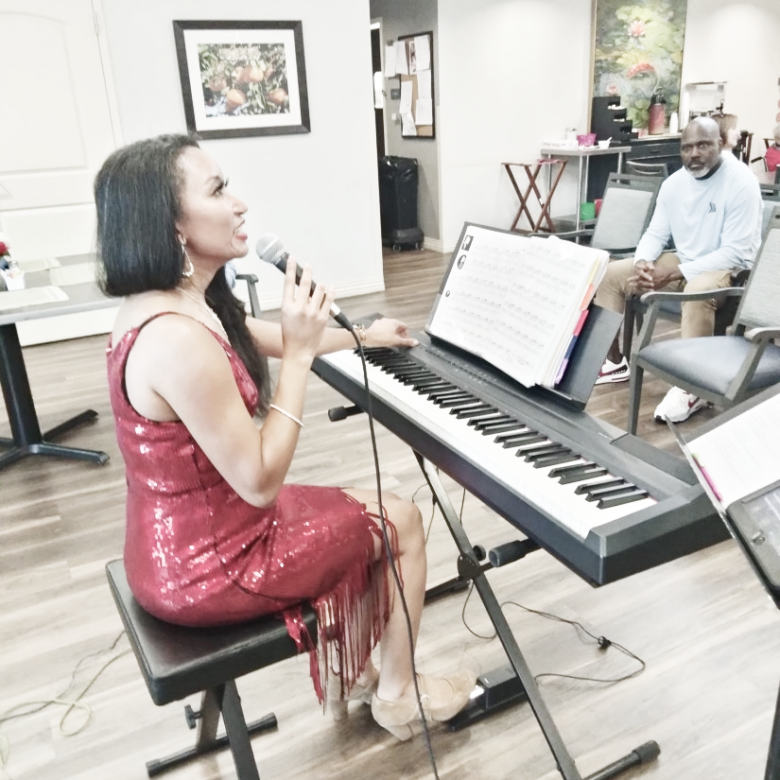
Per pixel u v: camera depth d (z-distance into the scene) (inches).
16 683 71.2
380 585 53.5
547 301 54.0
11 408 117.9
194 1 177.0
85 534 96.9
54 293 108.2
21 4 160.6
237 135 189.3
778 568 34.3
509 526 93.0
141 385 42.4
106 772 61.1
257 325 63.8
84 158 174.7
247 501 45.2
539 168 271.9
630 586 80.7
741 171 122.3
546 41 268.1
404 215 273.1
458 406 56.1
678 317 130.0
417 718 60.2
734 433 37.9
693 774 57.7
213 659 44.9
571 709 64.6
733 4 303.0
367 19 197.2
